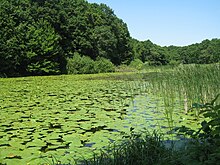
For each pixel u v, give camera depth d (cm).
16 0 4066
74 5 5134
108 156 475
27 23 3834
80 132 709
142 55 6706
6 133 704
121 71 4950
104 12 6219
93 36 5091
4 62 3316
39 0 4400
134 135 530
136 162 449
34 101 1246
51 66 3775
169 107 1084
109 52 5450
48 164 501
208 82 1045
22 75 3581
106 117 898
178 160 372
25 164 498
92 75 3778
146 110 1032
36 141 631
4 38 3300
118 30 5875
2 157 529
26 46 3484
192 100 1021
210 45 6266
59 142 629
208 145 366
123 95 1496
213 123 322
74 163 502
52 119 868
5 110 1018
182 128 400
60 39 4278
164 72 1489
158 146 489
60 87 1958
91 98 1368
